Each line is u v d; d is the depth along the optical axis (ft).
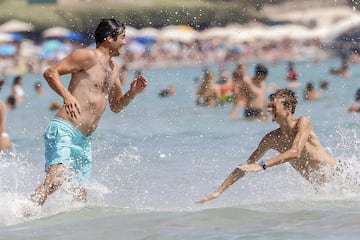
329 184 57.26
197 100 144.46
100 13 392.27
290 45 387.34
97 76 55.67
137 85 57.57
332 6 397.39
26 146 89.86
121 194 60.13
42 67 340.59
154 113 130.52
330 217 47.70
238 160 76.74
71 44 386.73
